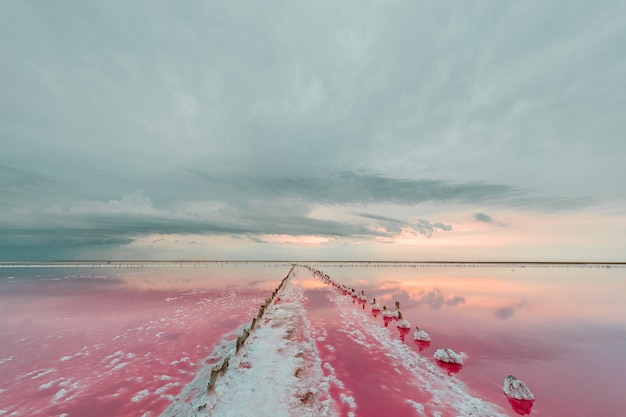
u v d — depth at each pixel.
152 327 15.56
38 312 19.20
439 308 20.97
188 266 75.56
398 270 64.50
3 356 11.54
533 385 9.14
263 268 67.88
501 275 50.19
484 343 13.23
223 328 15.34
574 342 13.39
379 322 16.83
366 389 8.66
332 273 54.72
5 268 65.81
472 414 7.40
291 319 17.11
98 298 24.38
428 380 9.37
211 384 7.91
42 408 7.76
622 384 9.23
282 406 7.65
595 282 38.47
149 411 7.56
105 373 9.88
